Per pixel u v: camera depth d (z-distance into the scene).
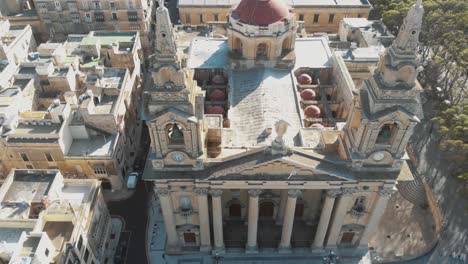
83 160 78.38
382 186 59.06
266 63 81.56
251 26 76.56
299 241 71.81
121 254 72.75
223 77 83.44
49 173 68.50
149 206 80.75
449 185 83.94
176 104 51.25
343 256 70.56
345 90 76.06
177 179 57.88
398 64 47.47
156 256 71.50
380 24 105.69
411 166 87.38
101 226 70.88
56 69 90.44
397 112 50.62
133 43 101.75
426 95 104.31
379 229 75.88
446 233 75.00
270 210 73.31
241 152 59.78
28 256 52.84
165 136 54.69
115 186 83.69
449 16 100.25
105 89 85.19
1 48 95.19
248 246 70.06
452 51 94.06
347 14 116.50
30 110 85.75
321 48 89.50
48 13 111.31
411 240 74.06
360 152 56.16
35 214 64.38
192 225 67.50
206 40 91.56
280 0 80.50
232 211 73.69
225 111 78.56
